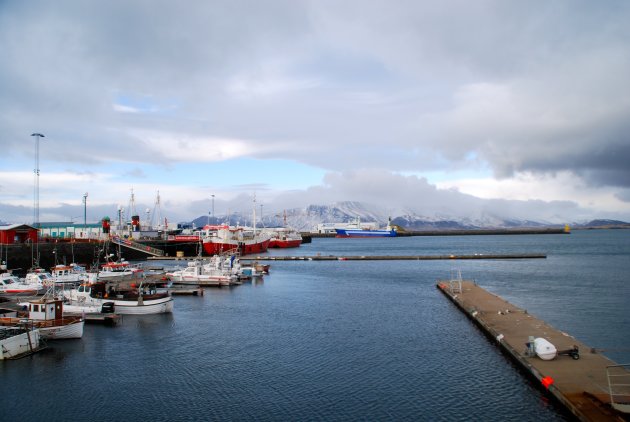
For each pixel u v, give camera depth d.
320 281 99.44
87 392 35.66
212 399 34.12
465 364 40.94
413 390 35.38
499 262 145.75
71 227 175.50
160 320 59.44
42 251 121.62
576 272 114.50
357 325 56.22
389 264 141.25
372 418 30.84
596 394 29.86
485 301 66.94
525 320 53.22
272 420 30.69
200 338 50.53
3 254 111.25
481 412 31.44
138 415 31.69
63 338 49.41
